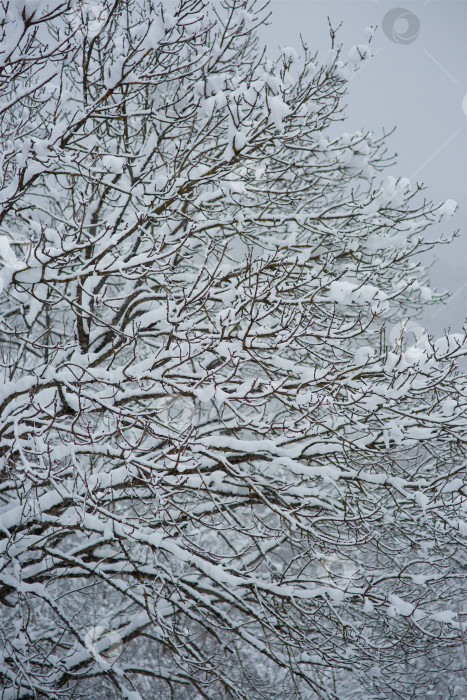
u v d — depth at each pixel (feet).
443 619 20.15
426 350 18.40
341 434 20.12
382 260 26.91
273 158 22.31
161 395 19.12
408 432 20.16
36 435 17.22
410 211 22.63
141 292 23.66
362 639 22.71
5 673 19.98
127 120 22.94
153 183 21.65
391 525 24.25
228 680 23.81
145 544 20.47
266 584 21.99
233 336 18.42
